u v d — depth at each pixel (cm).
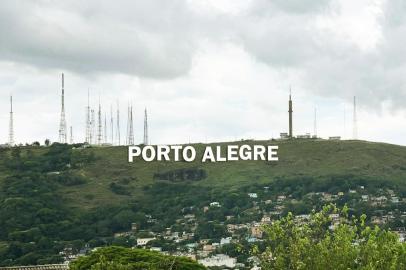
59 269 8819
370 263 4056
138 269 6444
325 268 4244
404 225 18862
